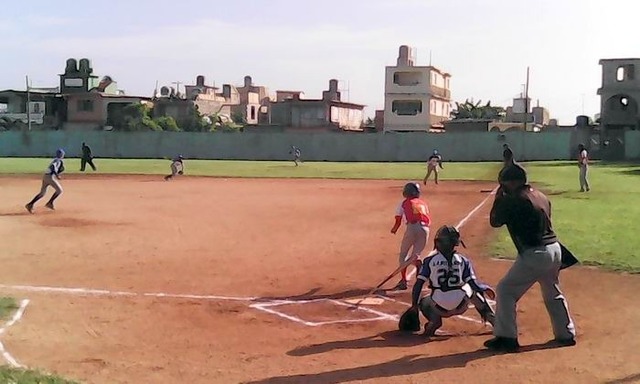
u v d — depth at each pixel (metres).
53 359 7.42
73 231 17.23
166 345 7.97
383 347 7.92
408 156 65.06
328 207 23.86
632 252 13.88
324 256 13.87
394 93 85.75
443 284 8.26
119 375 6.93
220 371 7.07
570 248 14.32
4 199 25.58
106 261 13.12
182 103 82.50
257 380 6.80
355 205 24.56
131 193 29.12
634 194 27.62
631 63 68.06
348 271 12.35
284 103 85.69
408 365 7.26
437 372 7.04
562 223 18.34
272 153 66.81
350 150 65.88
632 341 8.15
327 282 11.43
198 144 67.56
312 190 31.56
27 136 67.44
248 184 35.16
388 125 86.31
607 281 11.50
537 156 63.47
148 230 17.55
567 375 6.94
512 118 99.69
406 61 86.88
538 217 7.68
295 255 13.96
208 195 28.52
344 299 10.28
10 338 8.15
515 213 7.68
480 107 98.56
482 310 8.49
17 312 9.32
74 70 87.62
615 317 9.28
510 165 7.92
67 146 67.50
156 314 9.34
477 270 12.40
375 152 65.62
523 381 6.77
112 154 67.75
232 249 14.66
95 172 43.16
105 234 16.75
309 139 66.38
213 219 20.06
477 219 20.11
